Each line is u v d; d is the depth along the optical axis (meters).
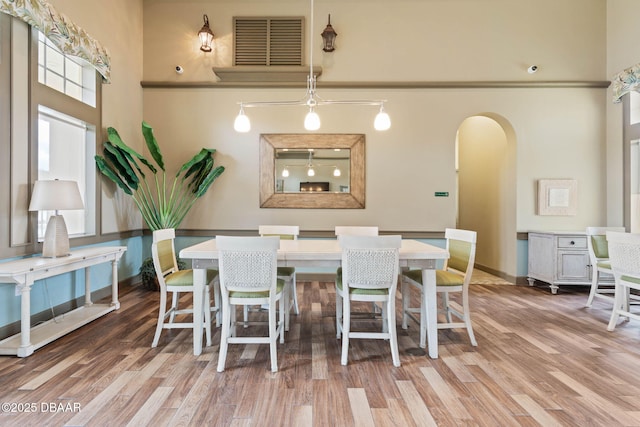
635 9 3.96
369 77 4.39
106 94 3.66
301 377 1.99
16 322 2.54
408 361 2.21
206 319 2.45
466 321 2.44
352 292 2.19
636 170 4.00
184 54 4.40
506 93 4.38
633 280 2.67
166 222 4.01
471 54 4.39
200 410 1.65
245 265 2.07
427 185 4.39
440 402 1.74
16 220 2.54
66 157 3.20
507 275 4.62
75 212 3.34
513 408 1.68
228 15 4.38
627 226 4.07
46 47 2.98
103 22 3.59
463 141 5.98
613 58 4.27
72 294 3.17
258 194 4.41
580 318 3.09
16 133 2.53
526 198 4.39
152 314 3.13
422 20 4.39
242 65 4.37
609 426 1.54
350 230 3.26
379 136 4.39
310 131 4.38
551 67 4.38
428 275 2.29
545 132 4.38
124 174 3.80
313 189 4.39
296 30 4.37
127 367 2.10
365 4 4.39
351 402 1.73
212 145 4.40
